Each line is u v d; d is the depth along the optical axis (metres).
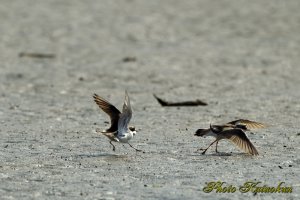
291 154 16.78
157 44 52.72
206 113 23.94
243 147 15.44
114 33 59.56
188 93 29.38
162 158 16.36
